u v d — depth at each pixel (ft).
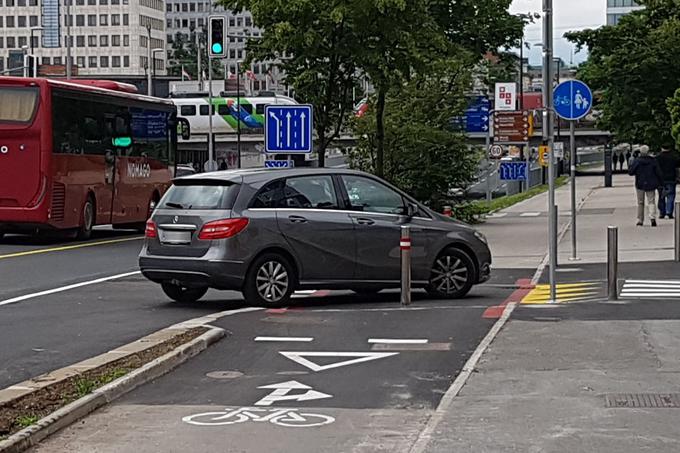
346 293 56.34
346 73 86.38
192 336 39.04
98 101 92.68
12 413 27.30
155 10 496.23
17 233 90.53
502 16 107.76
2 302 51.08
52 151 83.82
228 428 27.04
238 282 47.24
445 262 52.75
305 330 42.11
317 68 83.20
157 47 497.46
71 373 32.37
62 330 42.50
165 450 24.94
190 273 47.19
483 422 27.25
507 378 32.60
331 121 87.97
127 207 98.68
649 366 33.99
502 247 83.82
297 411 28.86
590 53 112.37
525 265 70.90
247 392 31.32
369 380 32.96
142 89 358.64
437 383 32.42
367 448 24.95
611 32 109.81
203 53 473.67
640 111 109.81
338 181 50.31
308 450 24.85
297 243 48.32
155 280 48.98
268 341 39.70
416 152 104.12
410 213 52.01
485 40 108.78
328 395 30.91
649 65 107.04
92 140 91.45
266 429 26.91
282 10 80.38
